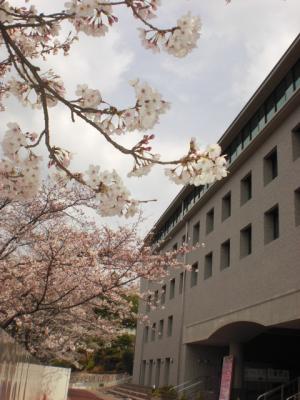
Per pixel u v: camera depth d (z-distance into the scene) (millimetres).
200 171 3123
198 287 23531
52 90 3004
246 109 19125
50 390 16141
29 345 12484
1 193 3328
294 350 23219
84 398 25219
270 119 16844
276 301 14555
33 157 3275
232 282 18844
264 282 15898
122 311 13852
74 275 10156
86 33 2939
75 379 38219
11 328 11602
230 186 21125
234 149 21312
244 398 19203
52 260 9305
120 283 10516
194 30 2875
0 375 5070
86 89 3027
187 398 21578
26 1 3334
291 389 20609
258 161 18297
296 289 13430
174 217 31938
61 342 14016
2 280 9523
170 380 26219
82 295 10945
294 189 14938
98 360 48031
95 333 15383
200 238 24844
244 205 19047
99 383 40531
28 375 8938
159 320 31312
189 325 23703
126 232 11562
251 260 17297
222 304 19578
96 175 3348
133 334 50844
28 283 9914
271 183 16719
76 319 13492
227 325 18250
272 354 22938
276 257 15297
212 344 23250
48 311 11547
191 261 25781
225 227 20984
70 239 10141
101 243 11203
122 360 48375
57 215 10062
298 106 15539
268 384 22141
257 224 17391
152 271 12000
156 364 30641
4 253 10133
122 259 11312
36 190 3332
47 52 4371
